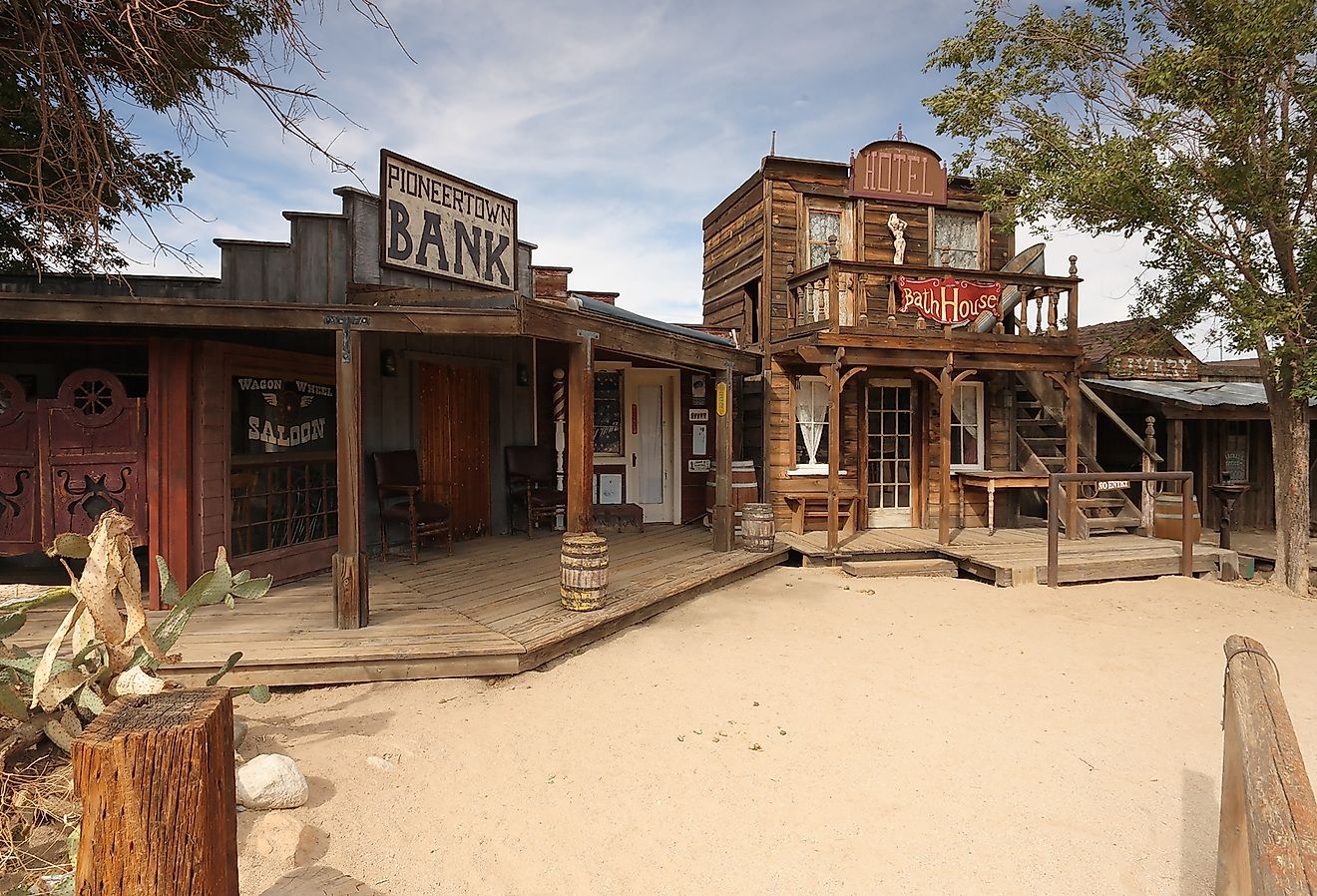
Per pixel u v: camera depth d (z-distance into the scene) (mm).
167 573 3441
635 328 6523
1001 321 9789
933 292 9180
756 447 10531
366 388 7469
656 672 4996
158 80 5023
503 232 8672
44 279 6613
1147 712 4500
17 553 5191
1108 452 12773
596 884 2730
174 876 1492
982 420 10789
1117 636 6199
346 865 2768
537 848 2943
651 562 7844
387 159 7141
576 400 5730
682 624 6176
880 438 10594
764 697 4605
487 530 9195
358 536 5031
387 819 3098
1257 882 1663
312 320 4805
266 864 2689
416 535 7359
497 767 3594
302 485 6648
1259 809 1757
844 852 2957
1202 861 2920
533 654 4855
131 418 5348
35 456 5188
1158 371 12516
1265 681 2283
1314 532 12242
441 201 7797
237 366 5812
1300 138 7441
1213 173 7570
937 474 10656
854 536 9766
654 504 10742
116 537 3189
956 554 8641
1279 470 8250
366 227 7148
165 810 1484
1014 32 8453
